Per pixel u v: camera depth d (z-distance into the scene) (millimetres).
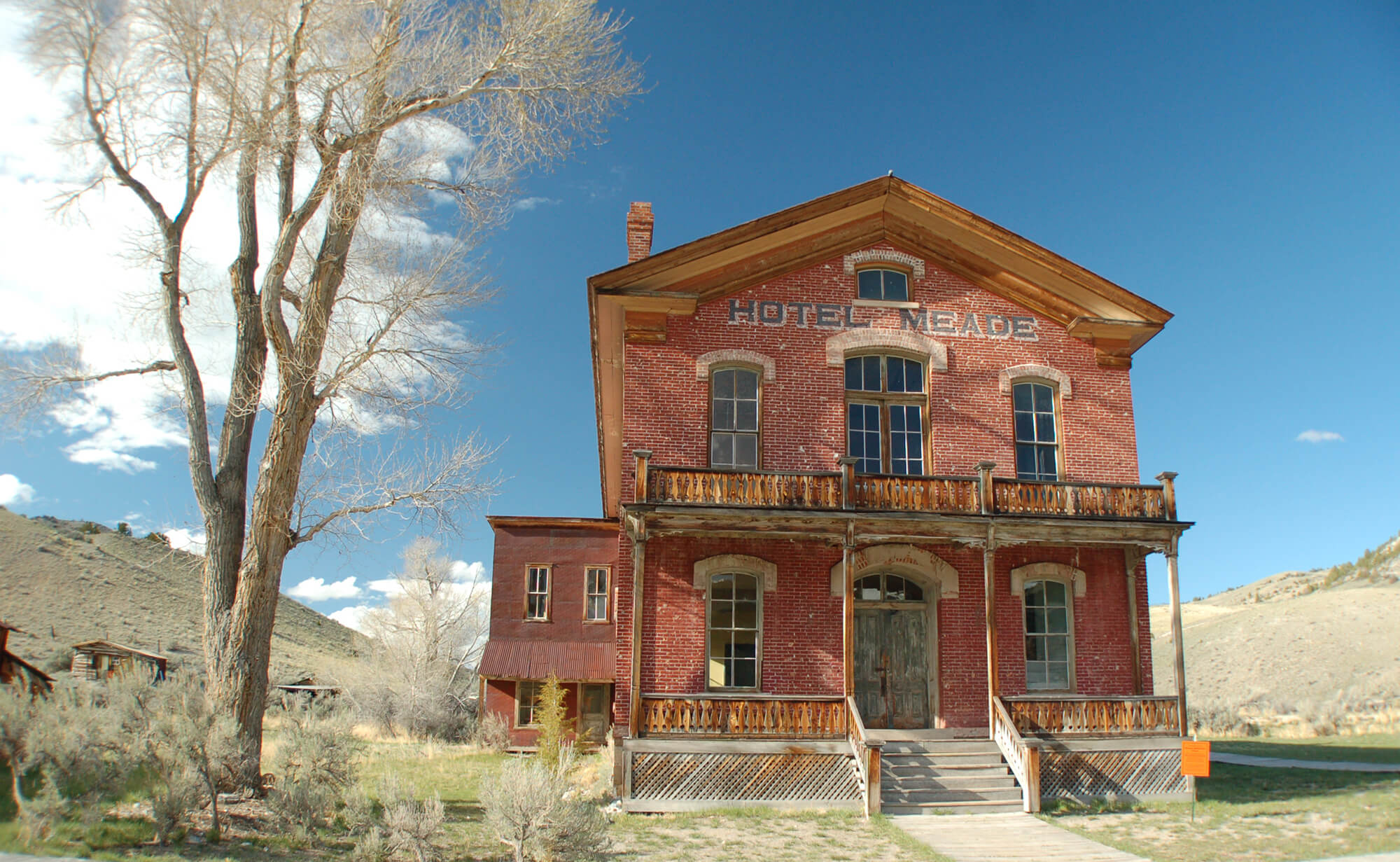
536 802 9953
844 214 19000
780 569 17281
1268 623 67062
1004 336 19094
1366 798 14852
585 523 30703
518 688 29109
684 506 15531
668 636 16703
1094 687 17562
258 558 14789
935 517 16000
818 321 18641
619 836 12680
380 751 27484
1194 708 39719
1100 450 18750
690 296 18094
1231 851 11719
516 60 16203
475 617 41656
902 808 14484
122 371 15945
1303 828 12961
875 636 17828
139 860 9203
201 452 15266
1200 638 72562
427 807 10367
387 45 15297
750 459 17906
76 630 56344
